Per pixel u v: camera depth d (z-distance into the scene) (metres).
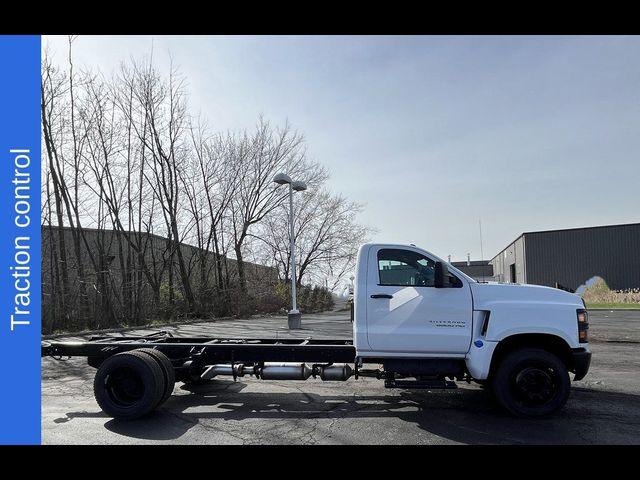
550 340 6.26
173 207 27.88
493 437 5.23
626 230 41.56
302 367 6.85
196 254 30.45
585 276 42.69
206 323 24.53
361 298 6.39
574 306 6.14
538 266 44.56
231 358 6.85
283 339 7.62
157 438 5.27
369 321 6.34
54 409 6.57
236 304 30.50
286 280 40.59
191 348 6.90
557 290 6.39
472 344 6.16
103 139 23.45
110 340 7.54
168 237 27.66
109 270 21.88
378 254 6.55
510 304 6.12
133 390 6.13
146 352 6.35
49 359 11.14
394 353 6.31
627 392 7.38
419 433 5.38
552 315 6.06
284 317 31.56
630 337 14.59
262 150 34.66
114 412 5.97
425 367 6.38
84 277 20.64
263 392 7.59
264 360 6.79
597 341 13.80
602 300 39.56
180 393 7.55
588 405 6.59
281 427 5.64
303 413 6.30
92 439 5.25
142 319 23.06
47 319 18.56
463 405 6.70
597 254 42.44
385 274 6.48
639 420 5.88
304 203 41.81
